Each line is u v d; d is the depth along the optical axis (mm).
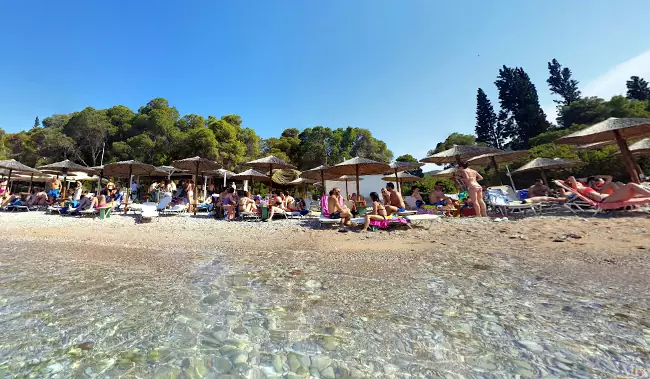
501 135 58000
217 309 2439
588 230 5449
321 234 6730
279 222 9250
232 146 30625
